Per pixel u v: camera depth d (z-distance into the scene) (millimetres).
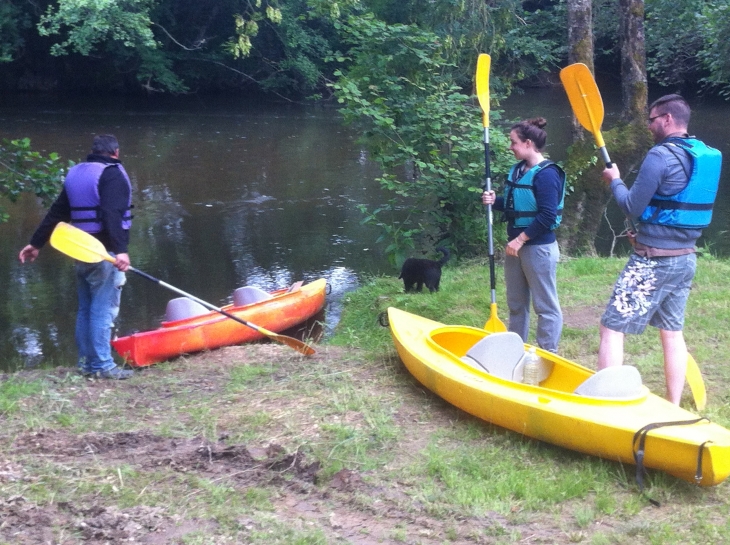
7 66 30594
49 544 2926
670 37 15500
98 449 3820
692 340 5508
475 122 8898
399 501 3393
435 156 8656
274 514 3244
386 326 5953
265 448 3865
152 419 4281
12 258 10047
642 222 4066
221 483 3496
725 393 4598
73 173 4996
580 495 3459
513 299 5047
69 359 6848
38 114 24328
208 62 31328
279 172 16062
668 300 4137
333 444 3883
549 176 4637
